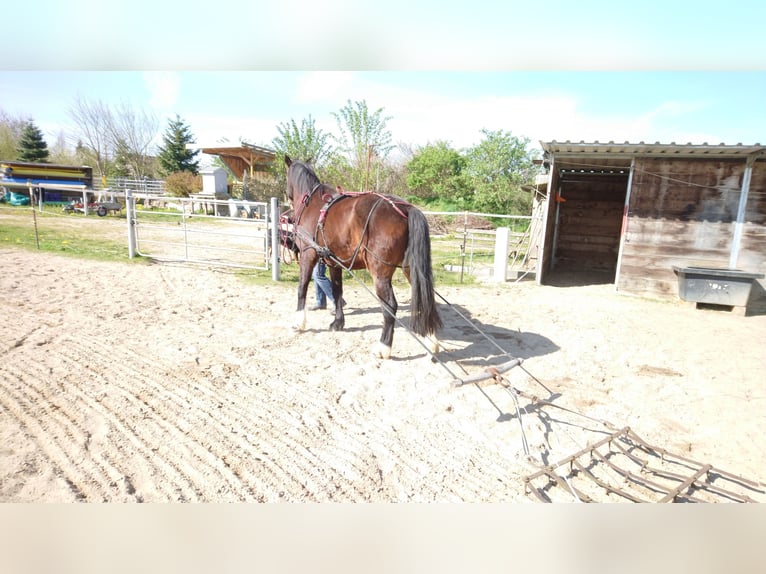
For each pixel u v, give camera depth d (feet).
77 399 11.69
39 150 121.70
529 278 34.76
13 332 16.07
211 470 9.25
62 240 38.17
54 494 8.29
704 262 28.68
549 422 12.12
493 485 9.34
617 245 40.16
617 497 9.16
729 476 9.61
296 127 53.67
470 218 71.31
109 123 121.80
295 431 10.91
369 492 8.92
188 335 17.07
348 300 24.17
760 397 14.29
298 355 15.72
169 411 11.44
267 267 29.73
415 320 13.96
